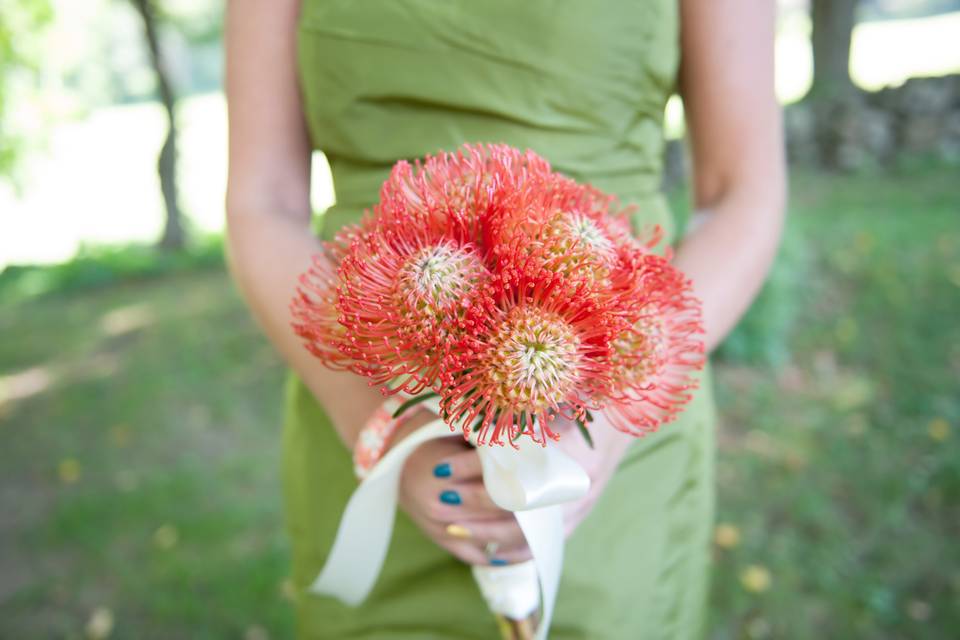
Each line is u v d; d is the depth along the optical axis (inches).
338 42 45.7
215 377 212.8
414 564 50.5
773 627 106.3
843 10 429.1
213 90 1310.3
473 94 45.2
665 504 51.4
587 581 48.5
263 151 48.9
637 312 33.8
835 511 129.9
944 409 156.5
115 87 1096.2
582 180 46.8
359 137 47.6
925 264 224.1
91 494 155.9
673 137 427.8
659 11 45.3
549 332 31.7
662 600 51.7
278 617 112.9
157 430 183.6
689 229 47.4
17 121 412.8
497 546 40.6
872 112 398.6
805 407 164.7
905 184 349.1
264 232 46.1
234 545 132.6
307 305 37.4
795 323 203.8
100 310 308.5
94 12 722.2
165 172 417.1
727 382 176.7
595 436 39.6
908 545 120.5
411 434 39.3
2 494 160.1
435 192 35.0
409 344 32.6
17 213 588.1
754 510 131.5
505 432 35.5
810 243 248.4
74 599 122.8
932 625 105.0
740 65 46.1
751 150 46.8
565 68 44.6
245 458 166.2
